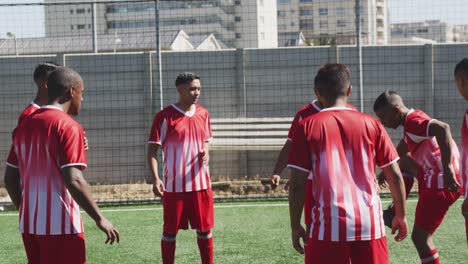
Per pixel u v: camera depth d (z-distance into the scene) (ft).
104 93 41.81
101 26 209.56
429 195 16.99
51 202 12.71
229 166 41.65
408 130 16.56
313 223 11.78
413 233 17.35
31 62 41.88
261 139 40.96
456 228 25.58
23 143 12.97
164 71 41.63
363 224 11.54
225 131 41.19
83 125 41.96
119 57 41.65
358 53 34.96
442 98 40.70
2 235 26.61
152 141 19.56
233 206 32.76
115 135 41.98
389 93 16.92
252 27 59.11
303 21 279.49
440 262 20.35
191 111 19.77
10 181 13.91
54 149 12.58
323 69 12.18
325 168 11.64
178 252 22.65
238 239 24.53
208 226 19.40
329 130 11.73
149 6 129.70
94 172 42.06
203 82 41.70
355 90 40.70
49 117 12.70
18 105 42.11
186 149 19.33
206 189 19.42
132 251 22.93
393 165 12.04
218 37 232.12
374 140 11.93
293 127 17.29
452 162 17.10
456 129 40.73
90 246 23.84
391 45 40.57
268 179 39.09
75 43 92.38
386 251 11.92
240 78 41.47
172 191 19.13
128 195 37.68
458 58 40.42
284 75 41.32
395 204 12.41
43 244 12.82
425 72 40.55
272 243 23.68
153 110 41.65
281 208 31.81
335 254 11.55
